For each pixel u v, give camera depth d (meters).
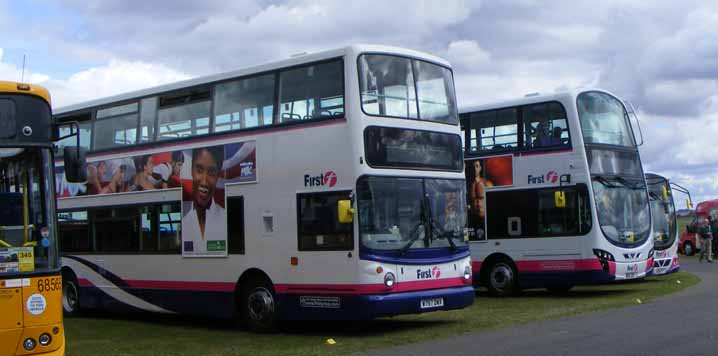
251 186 15.88
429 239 15.09
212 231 16.55
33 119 10.77
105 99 19.14
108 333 16.23
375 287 14.12
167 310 17.39
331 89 14.78
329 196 14.60
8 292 10.06
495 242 22.39
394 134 14.88
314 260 14.77
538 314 16.81
